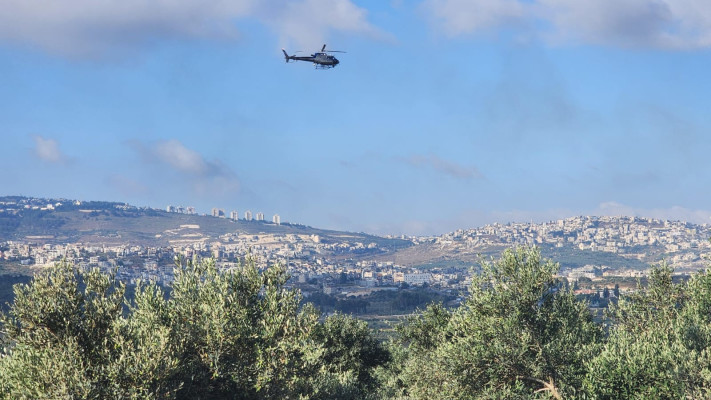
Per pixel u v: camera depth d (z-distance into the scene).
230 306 95.75
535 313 112.88
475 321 114.31
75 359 79.88
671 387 93.94
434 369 129.12
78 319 85.38
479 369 110.88
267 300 99.31
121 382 80.38
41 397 76.38
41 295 84.06
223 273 100.38
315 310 103.69
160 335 83.81
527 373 109.50
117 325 84.75
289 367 95.38
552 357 107.19
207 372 90.56
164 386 82.31
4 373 81.25
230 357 93.00
